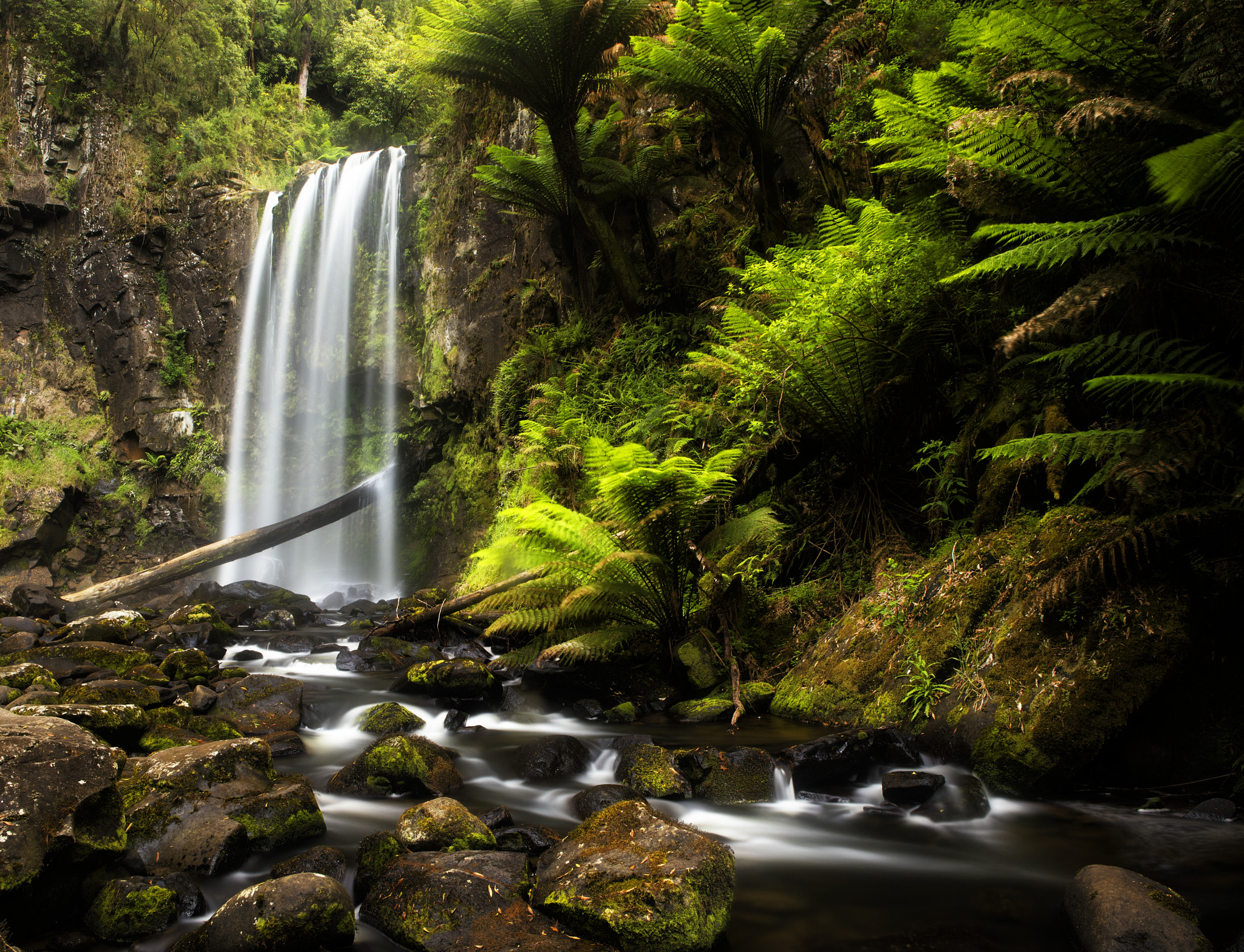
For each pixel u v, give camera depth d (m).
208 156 16.77
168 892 2.32
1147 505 3.43
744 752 3.52
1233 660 3.26
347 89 23.50
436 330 12.60
